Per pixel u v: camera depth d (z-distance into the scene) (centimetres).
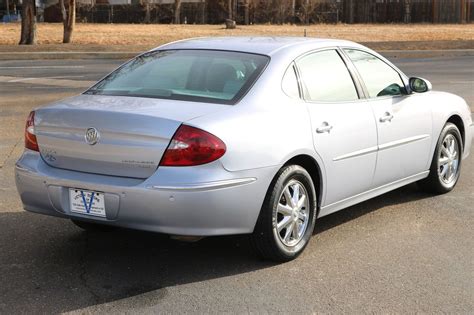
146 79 505
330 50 546
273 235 461
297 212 482
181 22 5962
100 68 2062
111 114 432
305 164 499
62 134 453
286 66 496
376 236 540
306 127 480
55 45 2864
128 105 450
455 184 690
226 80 481
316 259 488
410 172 608
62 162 457
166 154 418
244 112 449
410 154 599
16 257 489
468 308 407
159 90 483
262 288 435
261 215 455
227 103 456
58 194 449
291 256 480
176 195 412
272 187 457
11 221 574
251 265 475
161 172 417
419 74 1853
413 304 412
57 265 473
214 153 418
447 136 656
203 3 5938
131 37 3541
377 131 549
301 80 502
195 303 411
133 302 412
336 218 588
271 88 477
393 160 577
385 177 574
